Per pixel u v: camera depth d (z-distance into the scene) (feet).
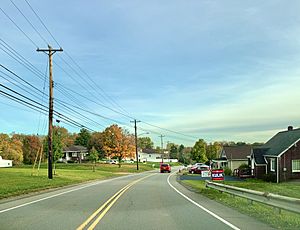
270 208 49.78
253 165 168.25
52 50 113.29
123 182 120.57
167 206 51.78
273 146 164.66
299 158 150.51
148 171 276.82
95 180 134.62
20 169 167.32
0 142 310.04
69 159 374.02
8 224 35.60
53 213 43.57
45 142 196.24
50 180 104.37
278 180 146.82
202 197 66.59
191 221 38.22
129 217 40.63
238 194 59.67
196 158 344.90
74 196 66.64
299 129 162.61
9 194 65.72
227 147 225.15
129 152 274.57
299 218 40.73
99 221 37.65
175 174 208.13
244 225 35.88
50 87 113.39
